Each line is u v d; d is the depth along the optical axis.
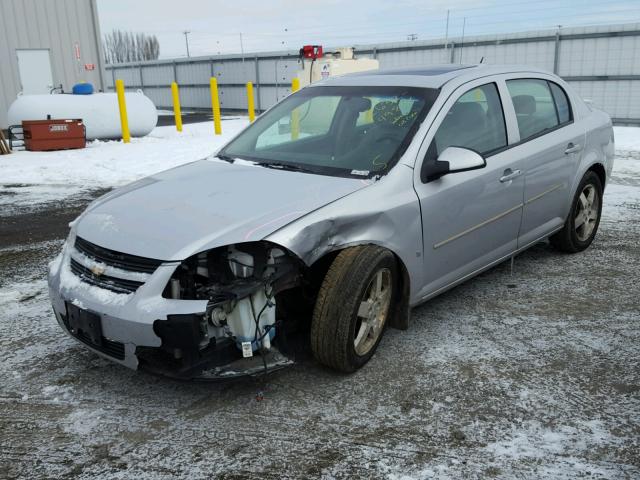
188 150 13.04
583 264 5.10
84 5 19.05
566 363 3.40
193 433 2.79
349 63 15.98
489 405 2.98
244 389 3.17
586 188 5.29
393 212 3.31
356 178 3.45
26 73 18.30
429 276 3.65
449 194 3.63
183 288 2.85
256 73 26.05
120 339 2.86
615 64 16.52
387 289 3.40
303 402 3.03
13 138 13.80
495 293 4.46
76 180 9.73
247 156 4.09
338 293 3.08
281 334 3.06
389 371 3.33
